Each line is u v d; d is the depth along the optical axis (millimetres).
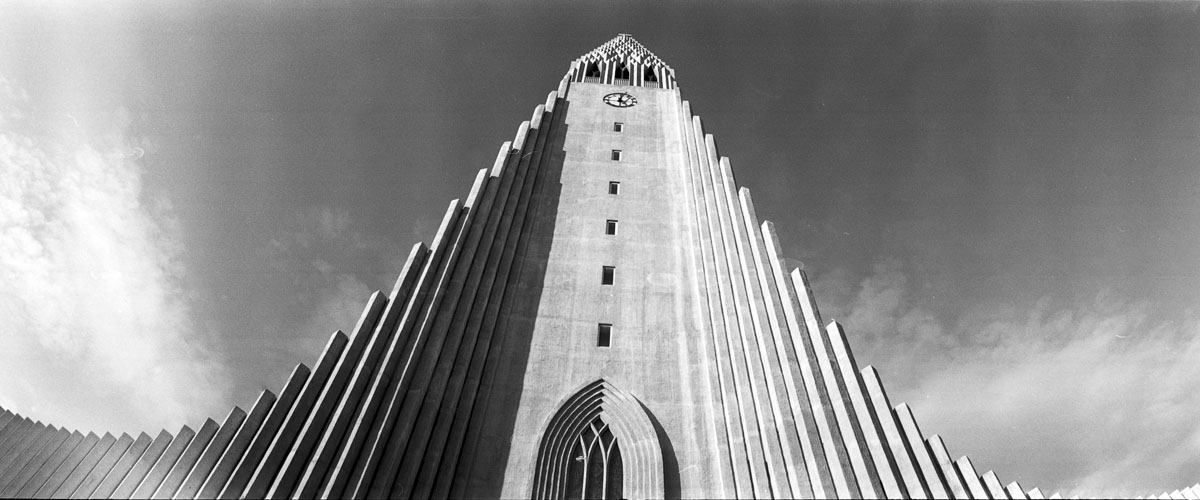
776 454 20562
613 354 25000
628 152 37656
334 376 20688
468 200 29797
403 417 20375
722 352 24625
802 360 23266
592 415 22969
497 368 24125
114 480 20188
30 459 24266
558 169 35469
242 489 17469
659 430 22328
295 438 19172
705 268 28578
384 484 18500
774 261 27531
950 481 19672
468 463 20797
